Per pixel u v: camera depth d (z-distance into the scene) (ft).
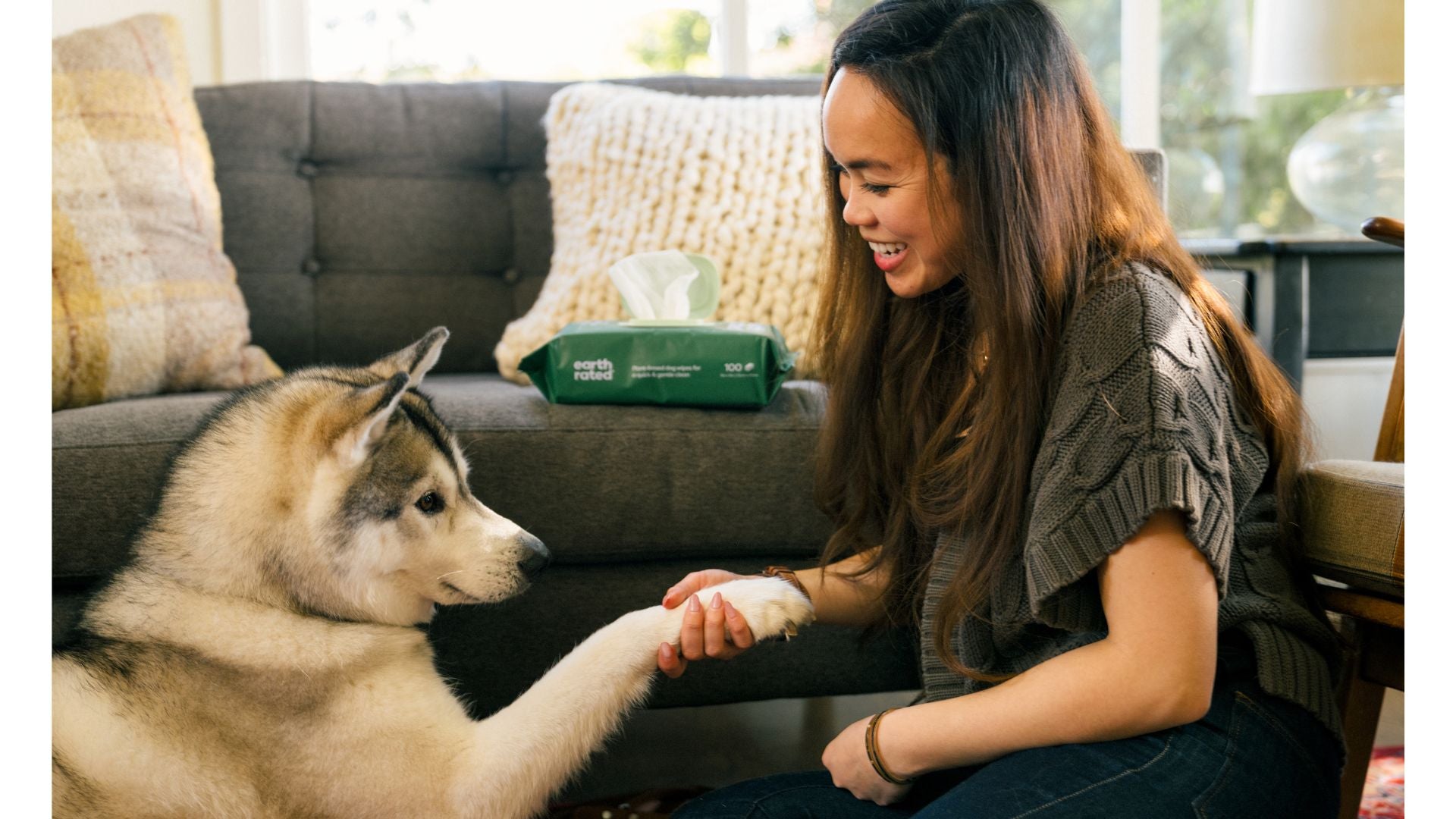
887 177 3.44
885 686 5.43
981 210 3.27
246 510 3.89
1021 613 3.38
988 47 3.26
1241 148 10.50
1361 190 8.61
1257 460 3.32
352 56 9.54
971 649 3.57
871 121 3.35
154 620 3.79
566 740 3.88
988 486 3.37
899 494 4.20
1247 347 3.46
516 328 6.63
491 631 5.18
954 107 3.23
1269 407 3.46
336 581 3.97
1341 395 8.79
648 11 9.79
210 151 7.23
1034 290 3.28
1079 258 3.35
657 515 5.19
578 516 5.14
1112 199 3.53
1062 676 3.06
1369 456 8.91
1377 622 3.81
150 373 6.02
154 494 4.21
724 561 5.38
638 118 6.89
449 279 7.70
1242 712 3.12
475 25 9.64
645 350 5.24
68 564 4.76
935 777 3.73
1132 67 10.20
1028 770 3.05
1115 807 2.86
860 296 4.17
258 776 3.76
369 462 3.96
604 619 5.28
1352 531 3.78
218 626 3.80
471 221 7.73
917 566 4.23
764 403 5.26
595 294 6.39
